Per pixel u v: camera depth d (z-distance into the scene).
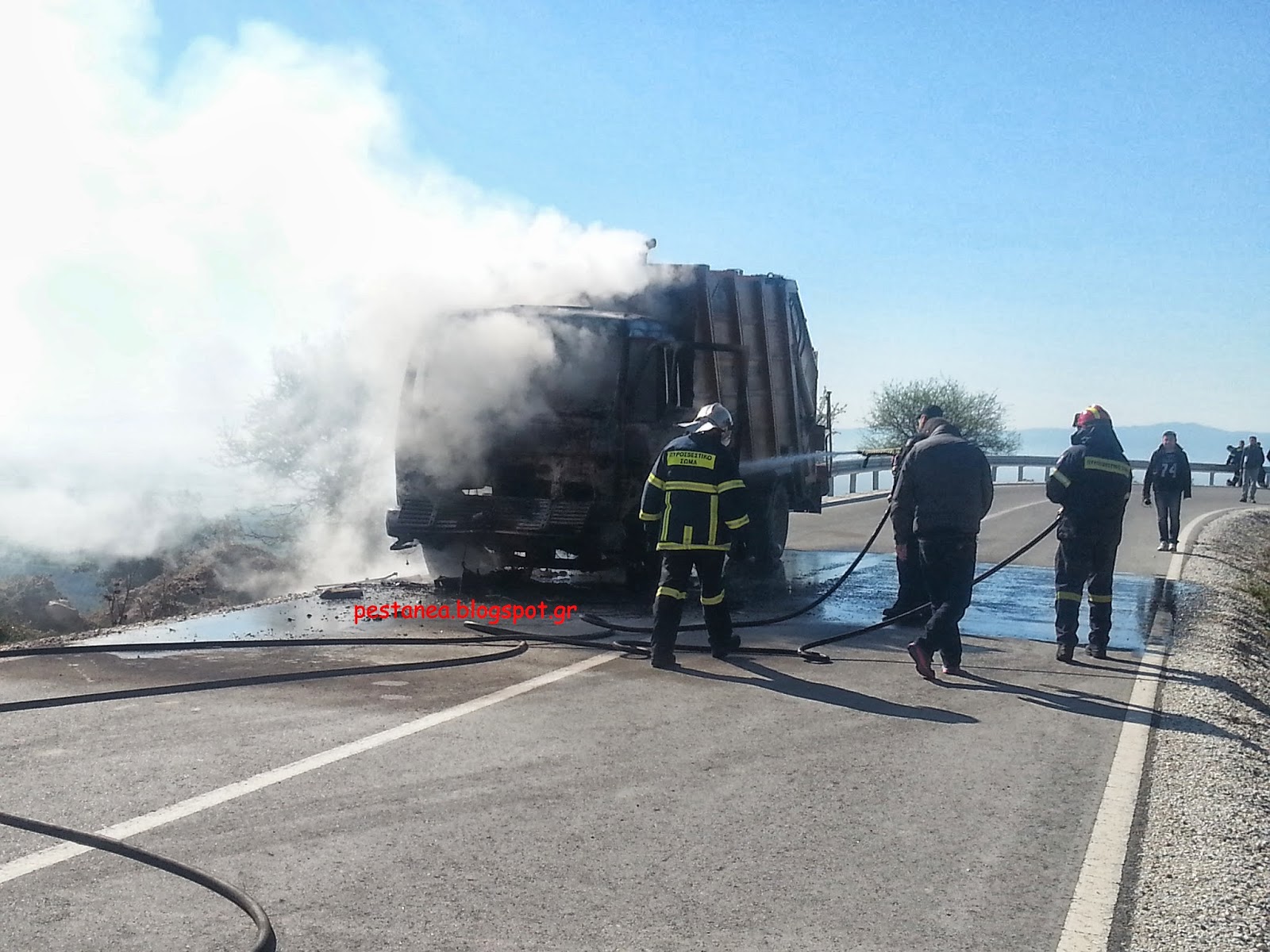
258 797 4.96
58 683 6.97
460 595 11.30
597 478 10.58
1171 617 11.12
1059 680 8.05
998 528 20.78
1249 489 33.94
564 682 7.49
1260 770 6.19
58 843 4.35
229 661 7.81
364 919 3.81
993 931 3.90
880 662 8.59
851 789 5.40
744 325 13.46
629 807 5.03
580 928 3.80
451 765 5.52
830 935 3.82
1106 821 5.03
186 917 3.75
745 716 6.73
